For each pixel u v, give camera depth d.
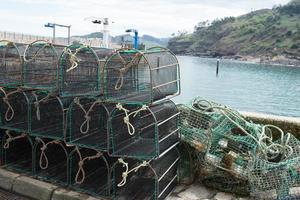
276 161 5.49
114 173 5.15
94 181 5.52
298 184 5.25
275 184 5.12
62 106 5.32
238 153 5.61
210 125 5.68
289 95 56.62
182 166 5.96
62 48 5.89
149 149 5.07
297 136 6.36
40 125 5.62
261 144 5.26
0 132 6.16
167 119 5.36
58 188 5.46
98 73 5.32
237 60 156.38
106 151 4.97
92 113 5.40
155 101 5.17
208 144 5.61
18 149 6.34
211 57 178.75
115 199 5.12
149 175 5.20
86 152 5.64
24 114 5.80
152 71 5.05
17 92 5.78
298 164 5.15
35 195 5.51
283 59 141.75
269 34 161.38
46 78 5.58
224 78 77.38
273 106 46.47
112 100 5.08
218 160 5.58
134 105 5.20
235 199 5.41
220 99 49.41
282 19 168.88
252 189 5.22
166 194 5.41
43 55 5.62
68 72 5.41
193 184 5.89
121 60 5.22
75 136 5.34
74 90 5.39
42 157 5.92
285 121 6.43
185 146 5.98
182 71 87.88
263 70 108.50
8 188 5.73
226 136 5.65
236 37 176.38
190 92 52.75
